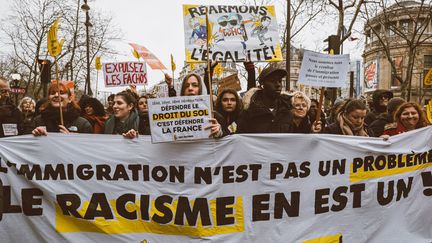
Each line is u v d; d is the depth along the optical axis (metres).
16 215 3.66
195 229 3.71
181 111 3.51
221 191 3.74
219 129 3.56
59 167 3.67
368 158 4.04
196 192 3.72
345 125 4.44
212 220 3.72
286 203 3.83
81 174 3.69
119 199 3.70
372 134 5.08
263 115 4.22
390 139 4.10
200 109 3.52
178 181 3.72
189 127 3.52
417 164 4.19
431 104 4.83
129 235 3.68
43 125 4.35
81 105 5.61
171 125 3.51
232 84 8.12
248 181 3.78
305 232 3.84
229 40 4.36
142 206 3.71
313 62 3.84
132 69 7.32
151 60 6.70
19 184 3.65
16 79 17.91
